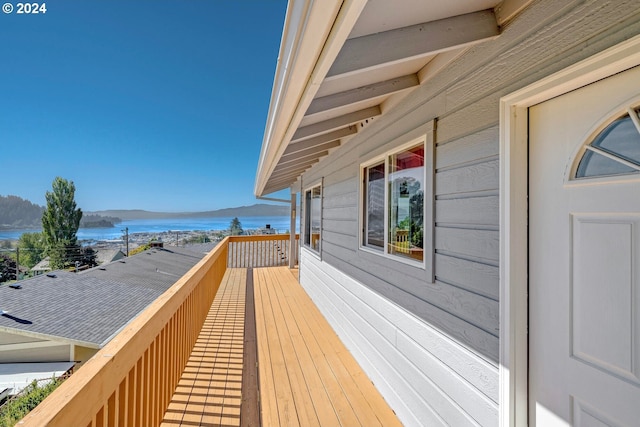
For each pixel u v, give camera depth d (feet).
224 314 14.69
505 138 4.50
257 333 12.35
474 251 5.20
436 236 6.29
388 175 8.76
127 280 38.83
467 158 5.39
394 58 4.70
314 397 8.04
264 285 21.26
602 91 3.54
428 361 6.44
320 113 6.81
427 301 6.54
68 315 26.71
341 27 3.40
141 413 5.01
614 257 3.43
